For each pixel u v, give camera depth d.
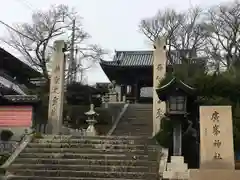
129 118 31.80
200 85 19.14
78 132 26.69
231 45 38.12
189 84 19.19
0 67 40.56
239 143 16.25
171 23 43.91
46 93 34.97
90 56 43.44
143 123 29.92
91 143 18.47
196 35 42.78
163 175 13.62
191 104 17.45
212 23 41.28
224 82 19.03
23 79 44.03
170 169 14.23
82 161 16.27
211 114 12.20
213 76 19.48
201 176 10.60
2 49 36.91
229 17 39.94
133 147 17.58
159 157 16.12
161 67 21.38
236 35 38.75
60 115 22.97
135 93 46.38
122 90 47.03
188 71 21.42
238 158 16.16
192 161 17.59
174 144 15.84
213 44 40.78
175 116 15.91
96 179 14.49
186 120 17.09
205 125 12.12
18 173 15.58
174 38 43.41
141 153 16.89
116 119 31.67
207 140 11.91
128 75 46.56
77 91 38.94
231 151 11.69
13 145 20.59
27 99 25.98
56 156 17.03
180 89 15.93
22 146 18.11
